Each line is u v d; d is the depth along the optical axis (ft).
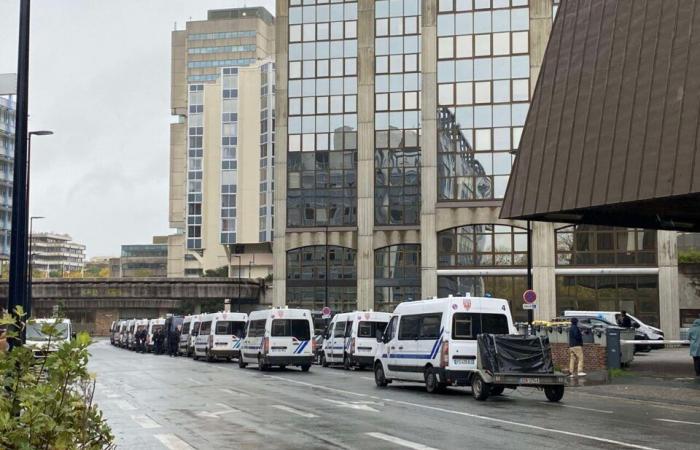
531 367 68.39
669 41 71.77
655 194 70.59
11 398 18.97
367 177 213.87
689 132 68.33
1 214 373.20
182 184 586.45
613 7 78.48
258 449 40.93
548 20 202.59
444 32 208.23
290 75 222.28
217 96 491.72
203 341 155.33
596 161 77.20
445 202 203.82
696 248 217.36
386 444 42.06
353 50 219.41
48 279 312.91
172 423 52.65
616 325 135.95
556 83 83.76
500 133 203.10
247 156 466.70
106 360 158.81
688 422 51.98
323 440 43.86
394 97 214.28
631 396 71.20
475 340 74.02
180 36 626.64
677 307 184.03
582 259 191.93
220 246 486.79
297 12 223.10
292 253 219.41
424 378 77.05
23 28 39.42
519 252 198.70
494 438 44.01
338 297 215.51
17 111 39.34
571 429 48.06
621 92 75.72
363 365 121.90
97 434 20.59
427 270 203.10
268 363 114.93
